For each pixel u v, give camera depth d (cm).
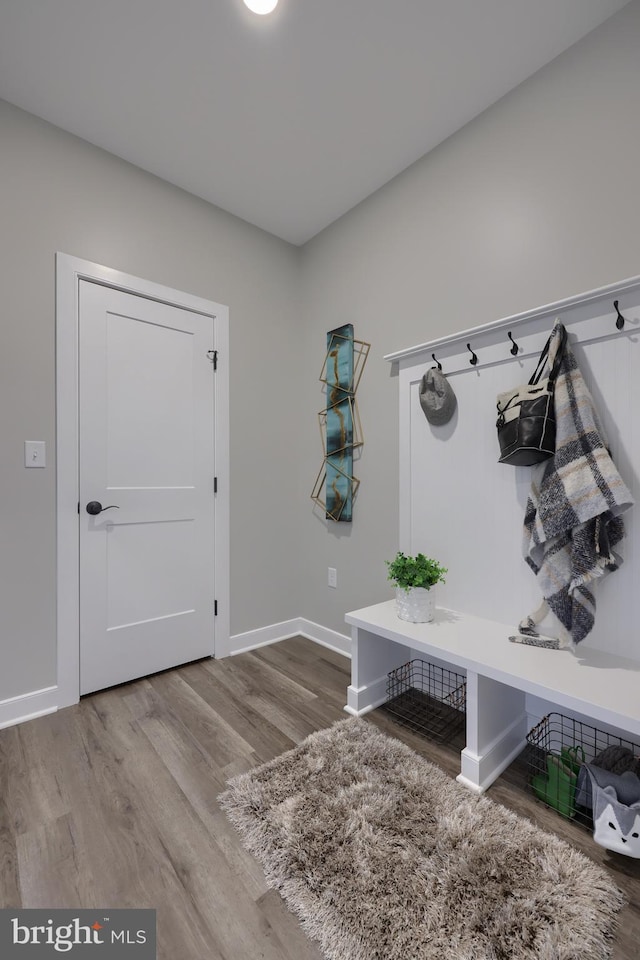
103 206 207
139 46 159
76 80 172
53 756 158
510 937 94
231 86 176
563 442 149
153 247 224
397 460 226
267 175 227
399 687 204
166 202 229
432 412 197
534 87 173
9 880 110
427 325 212
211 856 117
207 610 245
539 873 109
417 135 202
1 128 180
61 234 195
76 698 197
